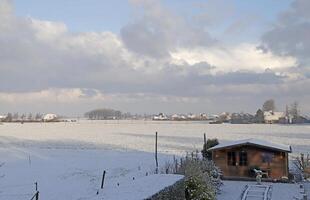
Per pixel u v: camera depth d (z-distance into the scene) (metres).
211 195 21.88
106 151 57.03
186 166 24.55
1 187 29.31
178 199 19.00
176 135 91.44
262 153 34.97
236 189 28.73
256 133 93.94
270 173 34.59
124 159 46.62
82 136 92.31
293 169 38.19
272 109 189.00
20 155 52.19
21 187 29.23
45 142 75.06
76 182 31.30
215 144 40.38
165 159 45.38
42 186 29.66
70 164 42.66
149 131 111.25
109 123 188.38
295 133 93.56
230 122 184.50
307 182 32.31
